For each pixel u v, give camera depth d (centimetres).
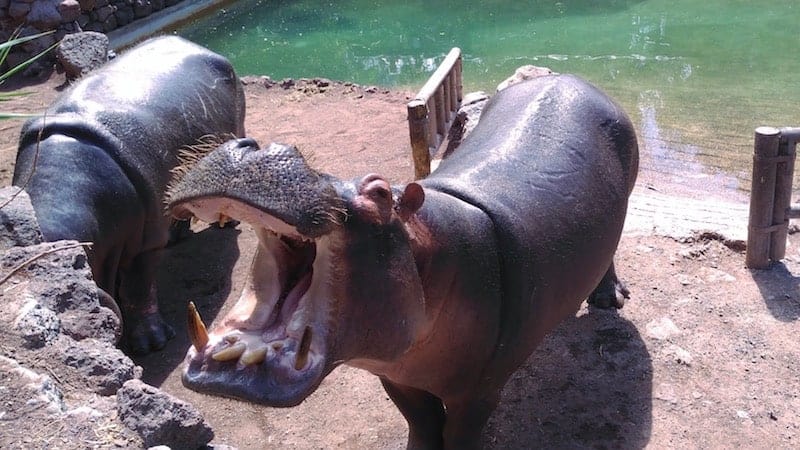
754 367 436
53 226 429
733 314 473
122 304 503
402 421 422
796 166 669
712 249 530
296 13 1392
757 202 491
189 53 569
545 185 357
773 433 398
